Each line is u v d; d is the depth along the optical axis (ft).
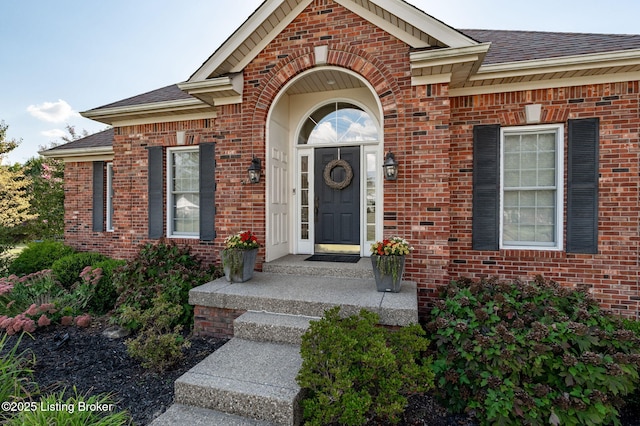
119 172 23.95
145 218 23.40
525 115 16.43
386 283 13.85
